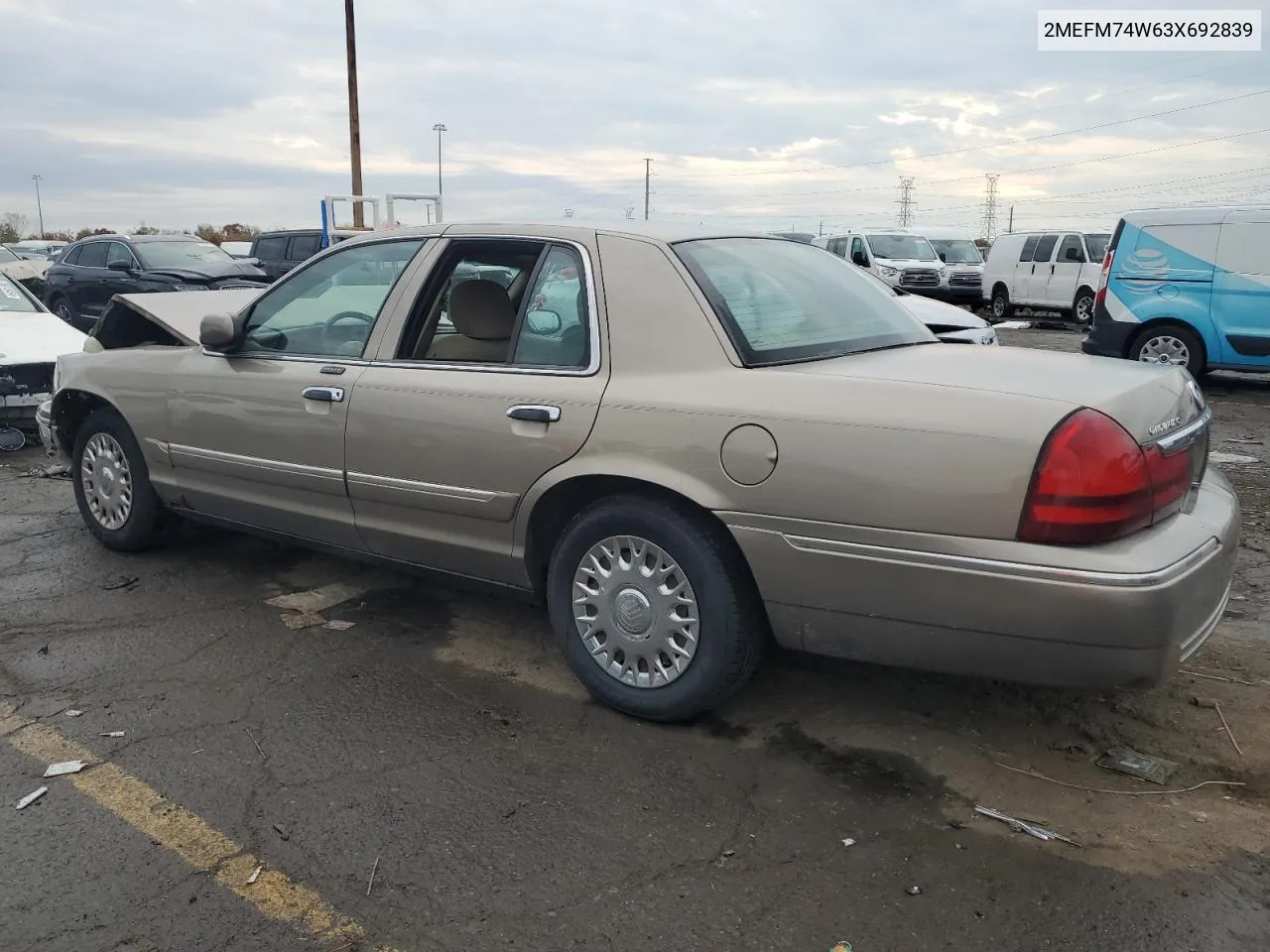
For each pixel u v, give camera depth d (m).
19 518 6.29
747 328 3.42
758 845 2.88
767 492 3.12
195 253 16.39
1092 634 2.75
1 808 3.08
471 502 3.79
